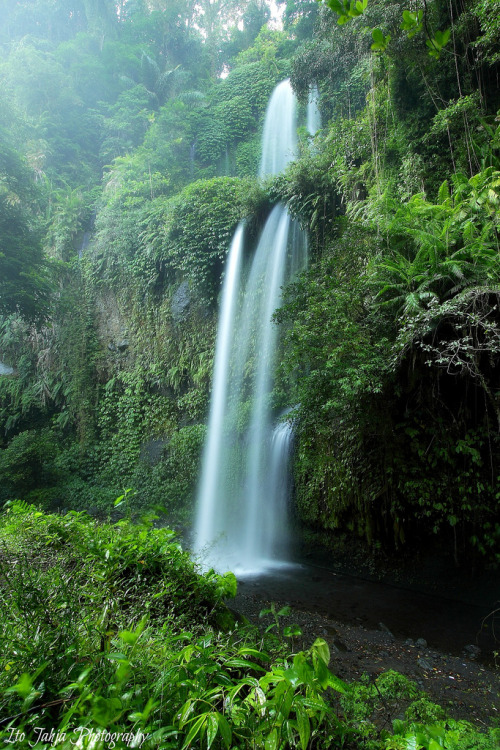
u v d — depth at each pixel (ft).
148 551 10.96
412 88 27.61
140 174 66.64
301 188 35.42
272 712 5.50
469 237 17.70
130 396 49.98
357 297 19.13
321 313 19.07
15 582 7.55
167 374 46.78
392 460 21.38
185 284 47.11
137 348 51.03
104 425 51.13
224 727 4.82
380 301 19.86
